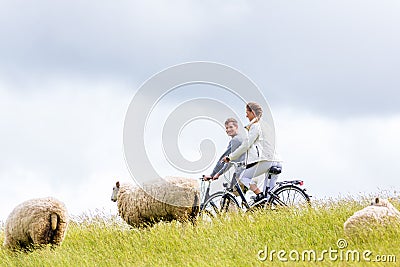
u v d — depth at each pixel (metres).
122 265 27.58
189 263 26.30
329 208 33.31
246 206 34.75
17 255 31.42
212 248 28.47
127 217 32.47
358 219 27.77
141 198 31.84
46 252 30.47
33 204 31.58
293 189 34.84
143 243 30.55
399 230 27.09
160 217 31.94
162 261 27.59
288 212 32.88
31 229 31.23
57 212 31.62
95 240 32.59
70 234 34.50
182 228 31.33
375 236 27.05
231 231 30.80
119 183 33.19
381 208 28.08
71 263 28.56
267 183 35.00
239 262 25.94
